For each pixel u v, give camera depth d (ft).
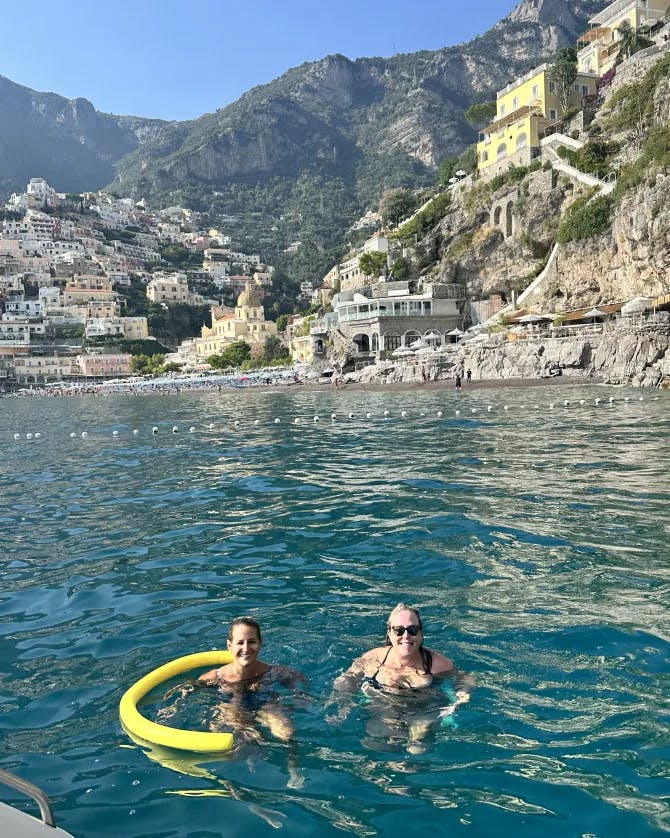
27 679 11.21
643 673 10.48
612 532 18.74
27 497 28.43
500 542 18.15
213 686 10.44
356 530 20.15
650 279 107.55
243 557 17.94
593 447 35.14
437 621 12.91
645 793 7.61
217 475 32.19
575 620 12.69
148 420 76.13
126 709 9.67
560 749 8.57
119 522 22.91
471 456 34.17
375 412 68.74
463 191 176.76
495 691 10.12
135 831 7.27
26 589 16.08
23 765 8.64
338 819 7.41
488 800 7.64
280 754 8.73
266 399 119.24
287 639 12.30
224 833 7.22
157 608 14.38
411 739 8.96
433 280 172.24
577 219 124.98
